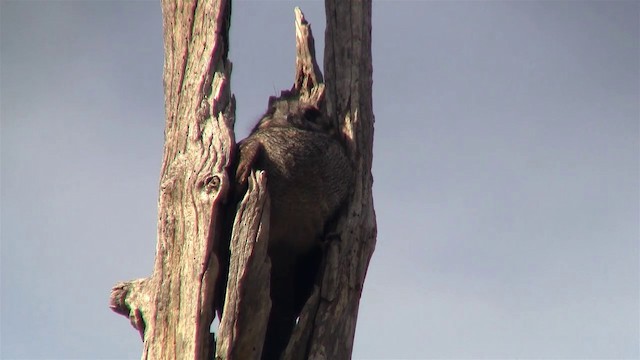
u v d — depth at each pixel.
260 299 12.31
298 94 14.35
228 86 13.27
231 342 12.14
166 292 12.49
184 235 12.54
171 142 13.15
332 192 13.52
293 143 13.35
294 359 12.84
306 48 14.23
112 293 13.07
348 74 14.19
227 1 13.52
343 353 13.12
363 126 14.05
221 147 12.76
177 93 13.34
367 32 14.41
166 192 12.76
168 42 13.68
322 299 13.20
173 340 12.31
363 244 13.59
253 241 12.28
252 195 12.45
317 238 13.73
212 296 12.34
